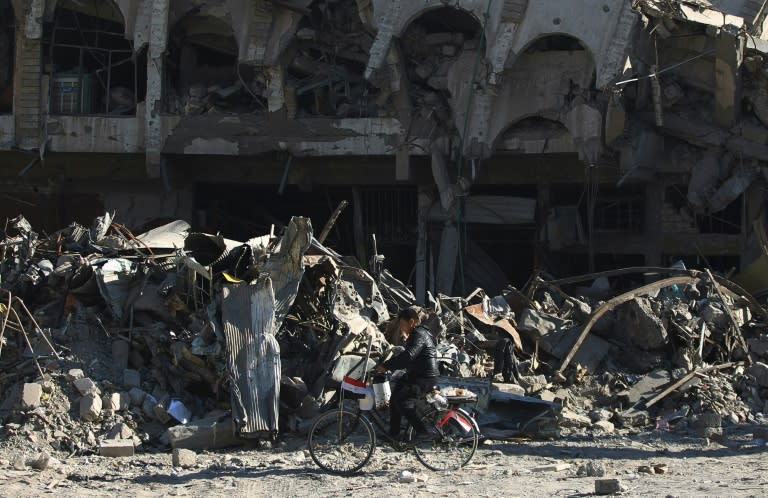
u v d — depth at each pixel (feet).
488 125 92.07
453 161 94.73
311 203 112.88
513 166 98.02
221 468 41.29
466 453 41.34
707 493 33.14
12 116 99.60
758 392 57.06
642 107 90.63
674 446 48.01
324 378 50.16
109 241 60.34
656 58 88.43
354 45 96.48
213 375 49.39
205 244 54.65
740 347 60.75
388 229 104.94
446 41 92.73
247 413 46.47
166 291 52.75
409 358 38.34
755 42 85.51
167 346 51.26
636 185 98.68
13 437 45.68
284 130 97.40
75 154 102.78
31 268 56.85
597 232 97.66
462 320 60.95
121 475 40.57
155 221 104.27
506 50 88.38
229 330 48.16
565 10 86.58
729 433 51.13
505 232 105.40
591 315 60.18
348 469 38.86
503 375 55.62
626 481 37.27
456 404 39.96
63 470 41.70
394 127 95.61
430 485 36.22
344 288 55.06
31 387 47.60
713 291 65.16
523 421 50.80
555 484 36.06
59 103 100.73
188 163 103.19
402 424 42.19
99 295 55.31
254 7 94.63
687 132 90.33
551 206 98.58
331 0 95.04
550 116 91.09
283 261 50.47
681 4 84.43
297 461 42.22
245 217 114.21
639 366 59.36
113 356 51.42
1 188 105.09
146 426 48.26
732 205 96.68
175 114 98.68
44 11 97.60
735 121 88.33
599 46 85.76
